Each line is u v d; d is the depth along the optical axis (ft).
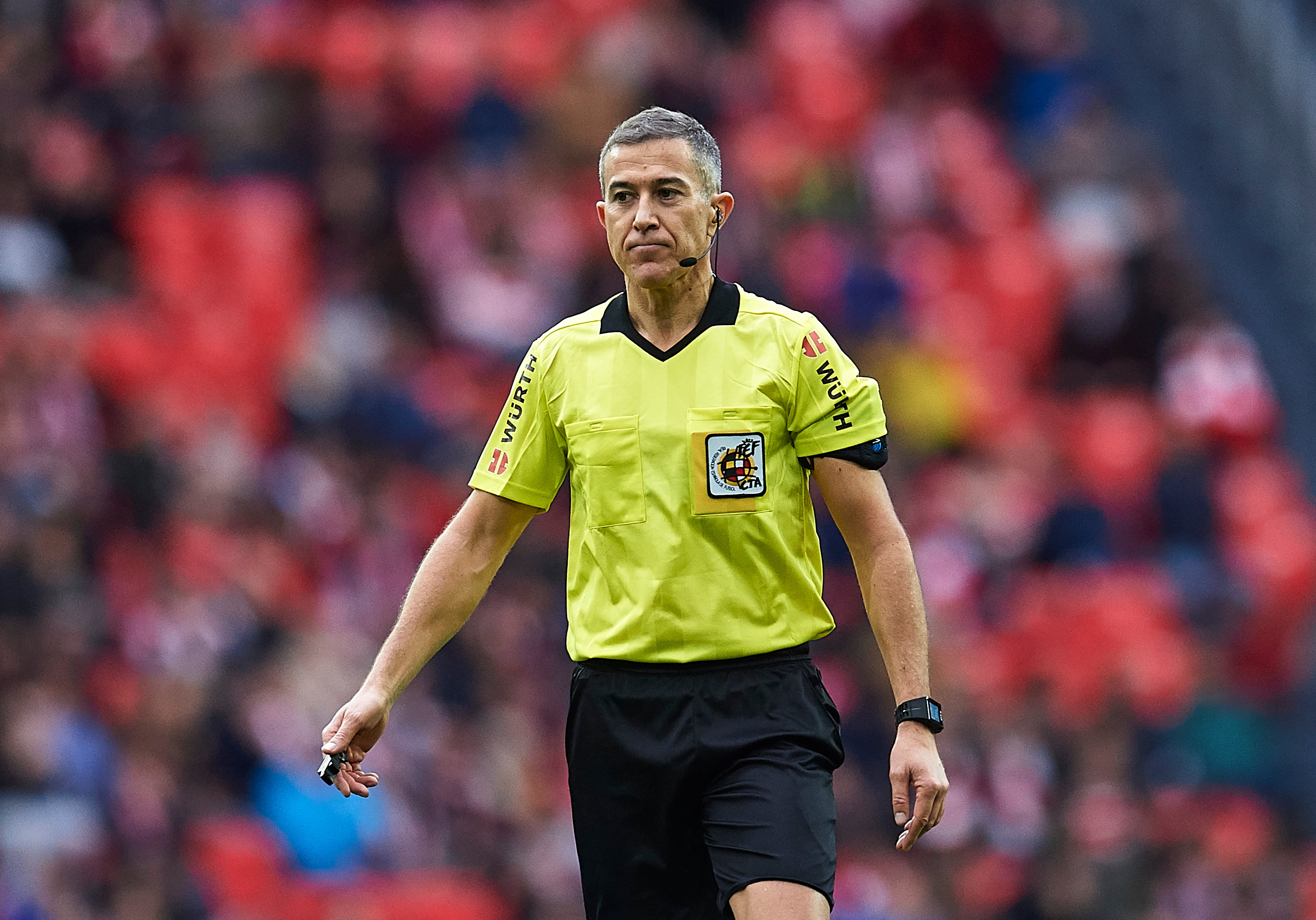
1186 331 184.24
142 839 107.55
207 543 126.00
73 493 122.83
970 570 155.33
